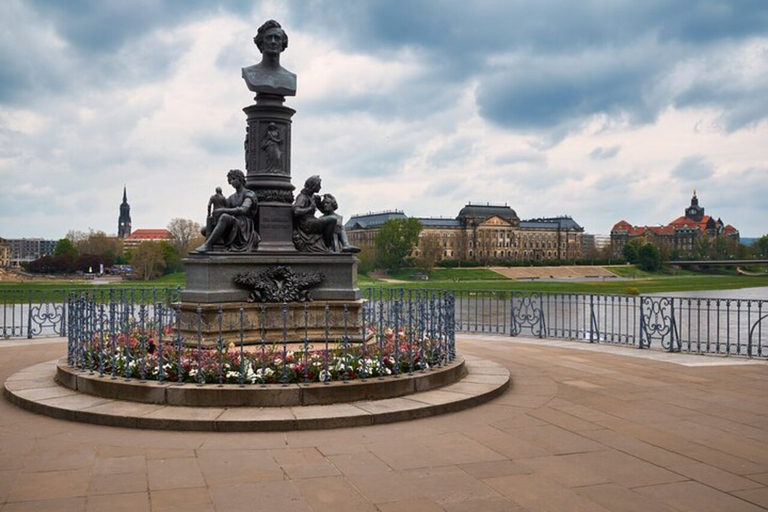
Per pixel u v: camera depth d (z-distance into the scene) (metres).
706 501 6.88
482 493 7.05
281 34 14.90
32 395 10.80
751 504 6.80
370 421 9.68
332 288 14.60
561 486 7.28
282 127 15.01
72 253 147.50
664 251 184.00
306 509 6.58
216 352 11.38
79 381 11.03
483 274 149.38
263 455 8.24
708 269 182.00
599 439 9.10
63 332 20.95
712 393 12.19
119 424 9.49
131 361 11.16
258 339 13.64
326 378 10.51
